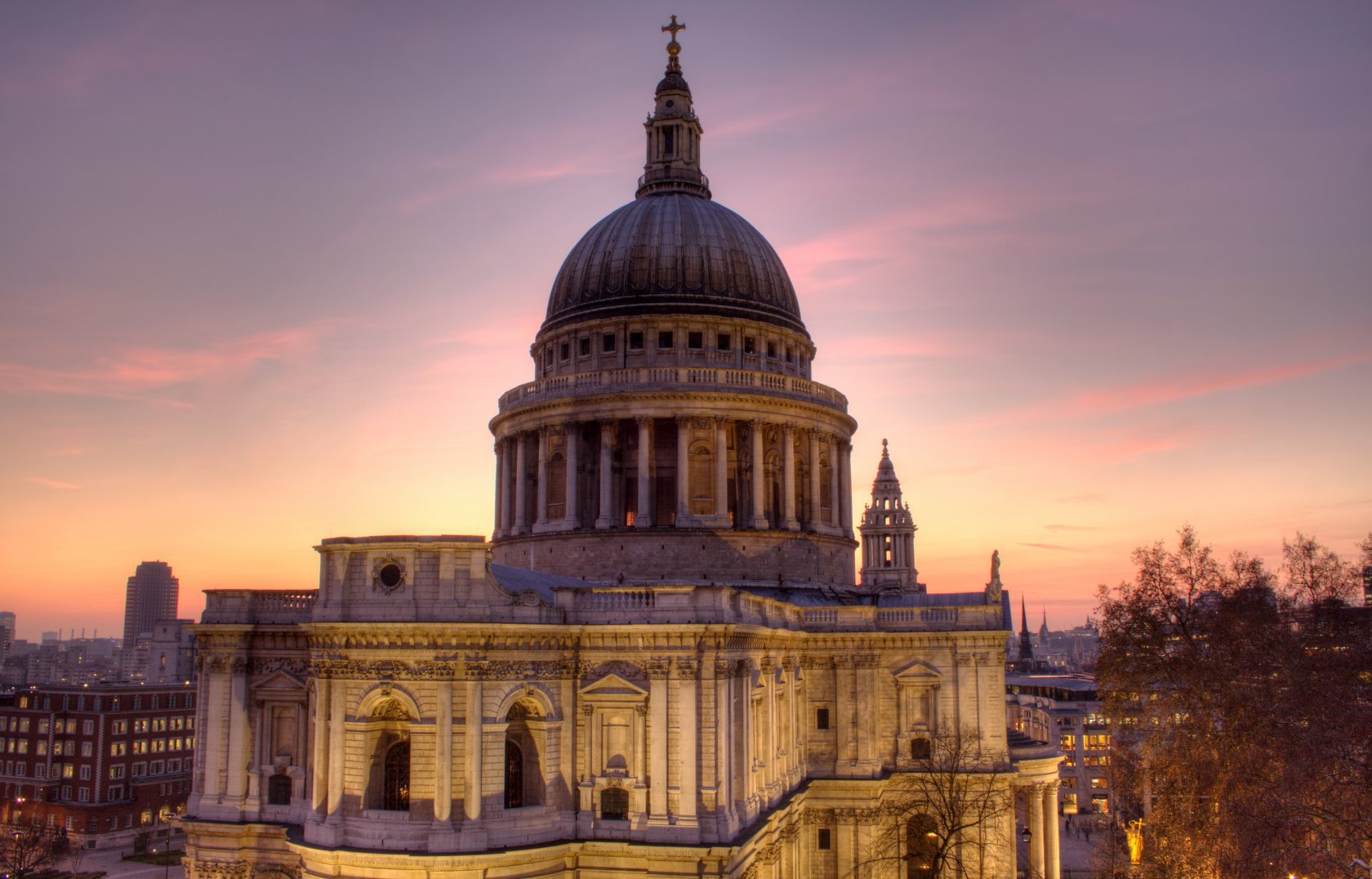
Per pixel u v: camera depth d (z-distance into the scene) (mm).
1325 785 70375
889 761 94750
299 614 79062
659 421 102125
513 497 108375
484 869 63719
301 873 72188
